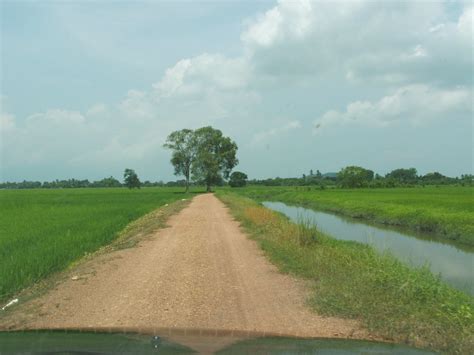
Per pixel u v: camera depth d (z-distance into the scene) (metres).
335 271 10.19
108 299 8.34
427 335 6.09
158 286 9.38
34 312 7.48
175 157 84.56
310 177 131.75
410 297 7.71
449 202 36.16
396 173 121.56
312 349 5.20
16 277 9.60
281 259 12.27
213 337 5.79
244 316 7.19
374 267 9.79
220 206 39.16
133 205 38.47
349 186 88.19
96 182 165.12
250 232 19.11
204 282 9.75
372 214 34.09
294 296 8.51
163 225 22.56
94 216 26.23
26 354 4.77
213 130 87.31
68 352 4.84
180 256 13.21
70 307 7.79
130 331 6.09
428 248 19.89
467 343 5.75
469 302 7.63
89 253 14.28
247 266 11.61
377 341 5.77
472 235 21.27
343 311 7.29
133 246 15.45
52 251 12.77
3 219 24.12
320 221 33.00
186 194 71.69
